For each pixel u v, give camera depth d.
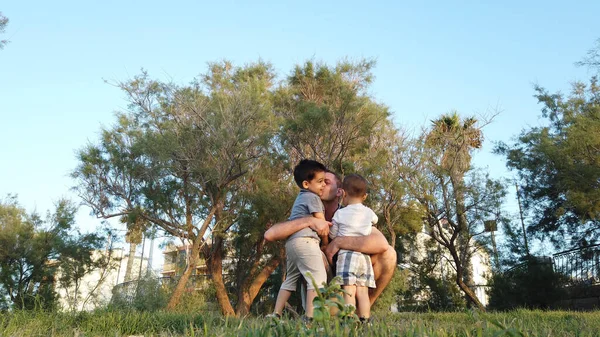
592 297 16.30
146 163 15.45
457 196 18.80
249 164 15.70
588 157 15.71
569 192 15.88
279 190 16.03
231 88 16.17
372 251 3.31
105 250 20.75
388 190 15.59
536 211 21.05
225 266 20.55
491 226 19.84
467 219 19.69
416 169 16.92
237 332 2.11
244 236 17.83
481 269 25.08
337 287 1.72
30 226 20.12
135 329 4.24
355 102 14.41
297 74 16.22
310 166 3.63
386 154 15.78
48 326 3.92
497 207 19.20
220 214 16.25
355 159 15.61
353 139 14.45
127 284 15.45
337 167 14.38
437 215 19.30
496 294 18.48
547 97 18.94
